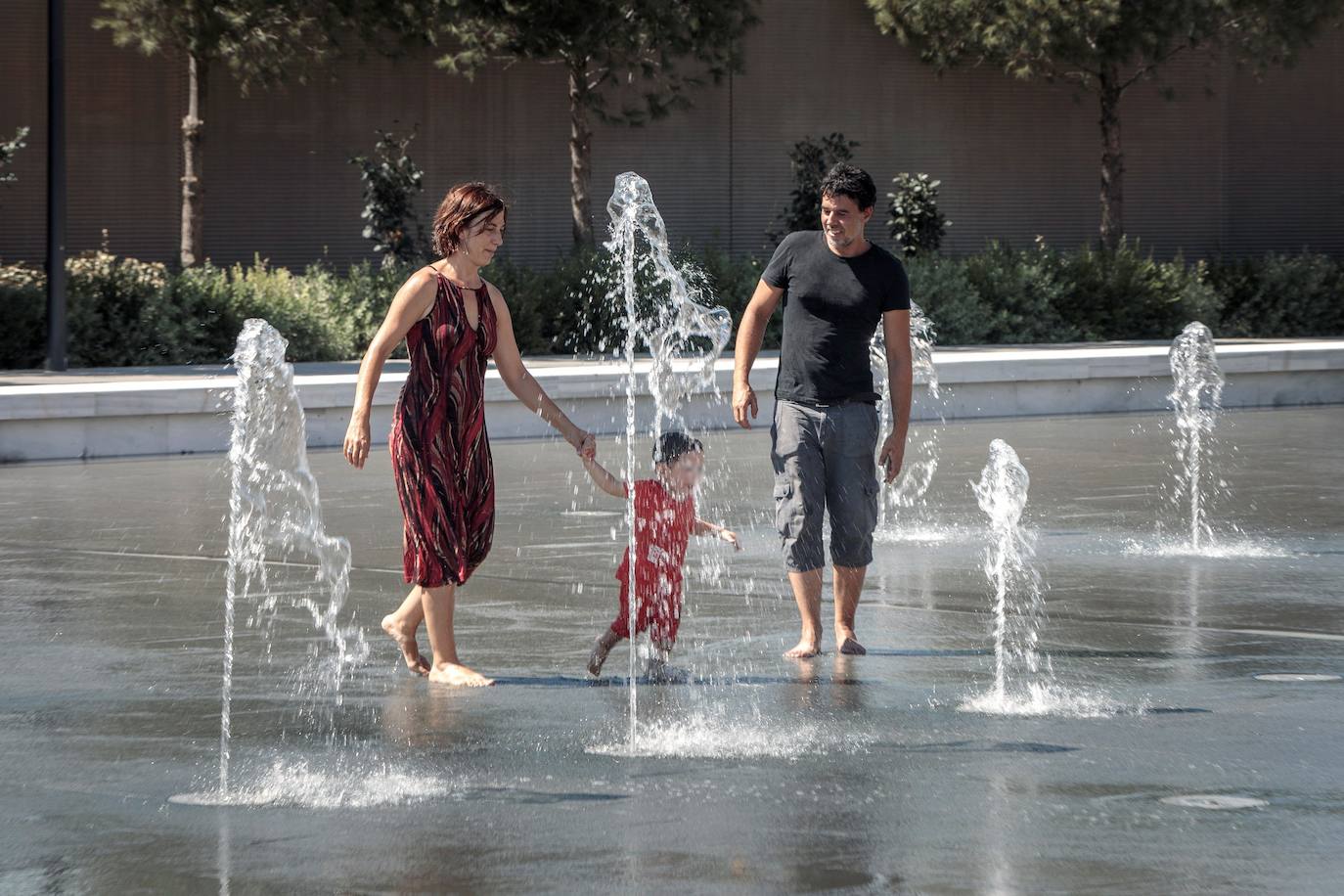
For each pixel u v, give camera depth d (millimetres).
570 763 8578
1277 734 9180
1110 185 45094
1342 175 55500
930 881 6730
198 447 24328
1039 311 40625
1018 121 52531
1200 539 16500
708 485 20688
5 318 31656
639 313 37531
